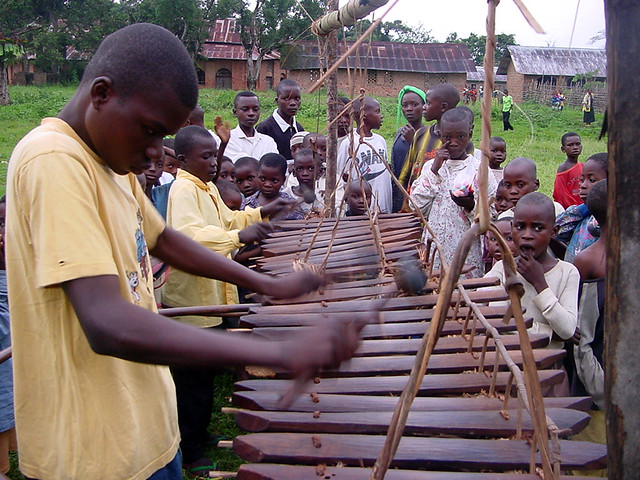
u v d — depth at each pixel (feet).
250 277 6.24
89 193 4.52
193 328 4.03
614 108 3.20
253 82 110.73
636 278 3.25
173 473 5.71
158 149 4.72
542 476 4.44
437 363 6.08
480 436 4.99
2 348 9.48
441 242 12.85
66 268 4.19
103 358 4.85
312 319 6.97
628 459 3.39
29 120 65.21
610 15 3.17
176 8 105.50
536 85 44.65
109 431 4.88
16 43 75.56
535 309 9.05
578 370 8.89
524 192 12.25
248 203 14.38
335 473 4.50
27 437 5.00
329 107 12.62
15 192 4.55
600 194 9.24
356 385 5.74
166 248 6.13
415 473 4.49
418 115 18.35
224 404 12.98
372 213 11.89
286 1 105.40
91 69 4.58
